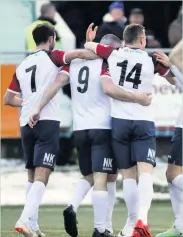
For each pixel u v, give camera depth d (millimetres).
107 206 24547
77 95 24297
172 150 24688
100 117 24047
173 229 24984
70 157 38875
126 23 41625
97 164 24047
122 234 24391
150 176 23703
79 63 24266
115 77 23781
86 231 27219
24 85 24719
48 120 24453
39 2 39719
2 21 39438
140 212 23234
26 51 37094
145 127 23781
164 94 37469
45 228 27812
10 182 35875
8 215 30812
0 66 36688
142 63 23734
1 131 37000
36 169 24562
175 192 24922
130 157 24031
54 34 24922
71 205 24203
